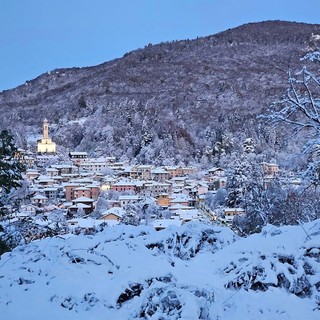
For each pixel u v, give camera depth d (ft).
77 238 24.80
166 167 358.23
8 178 42.93
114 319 15.93
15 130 565.94
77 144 501.15
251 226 63.62
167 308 15.81
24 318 15.78
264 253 20.20
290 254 19.95
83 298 17.53
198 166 374.43
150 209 199.93
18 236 42.83
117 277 18.62
